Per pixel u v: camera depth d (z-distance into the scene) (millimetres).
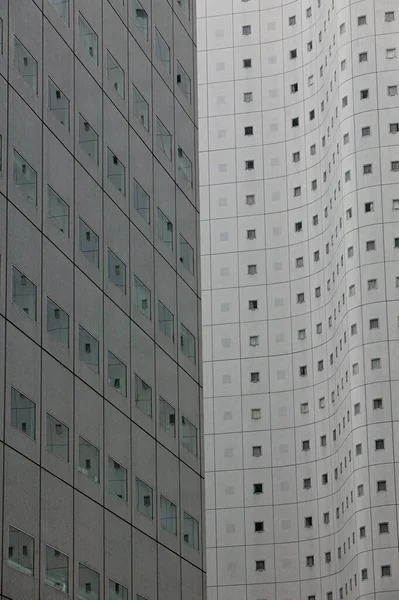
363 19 90812
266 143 97938
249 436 92688
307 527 90062
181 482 41625
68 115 36031
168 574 39500
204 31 100875
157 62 44250
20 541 30438
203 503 43312
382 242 86500
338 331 89438
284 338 94000
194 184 46719
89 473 34719
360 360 85188
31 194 33156
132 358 38719
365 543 81750
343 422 87188
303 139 97062
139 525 37750
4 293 31078
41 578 31234
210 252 96438
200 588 41969
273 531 90562
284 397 93000
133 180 40562
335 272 90688
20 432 31094
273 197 96875
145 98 42594
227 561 90500
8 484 30188
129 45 41656
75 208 35781
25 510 30875
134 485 37781
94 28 38719
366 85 89375
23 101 33312
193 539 42062
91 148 37375
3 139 31938
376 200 87250
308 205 95625
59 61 35844
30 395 31828
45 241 33594
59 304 34000
